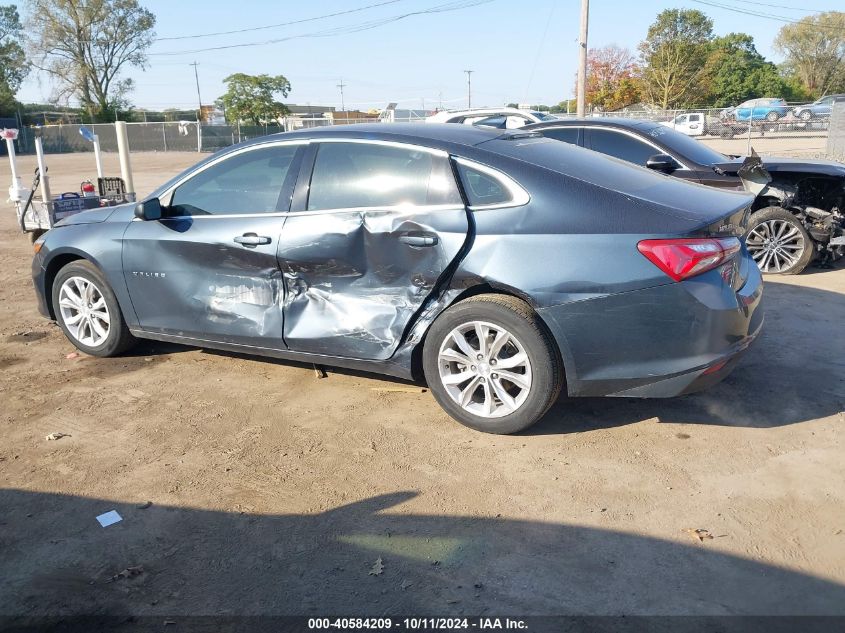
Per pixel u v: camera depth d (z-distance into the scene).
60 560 2.88
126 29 59.84
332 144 4.22
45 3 58.25
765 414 4.06
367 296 4.04
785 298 6.48
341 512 3.18
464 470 3.52
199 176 4.64
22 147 50.25
